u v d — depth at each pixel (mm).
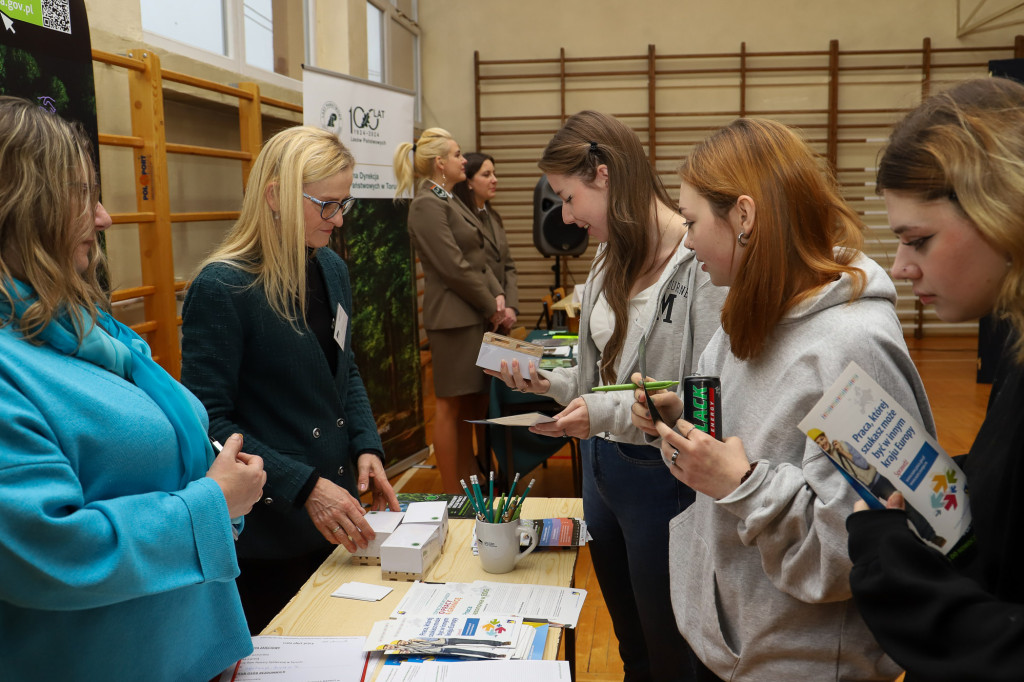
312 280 1702
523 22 7676
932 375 6305
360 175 3713
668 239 1546
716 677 1150
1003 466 700
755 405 1025
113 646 916
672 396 1174
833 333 938
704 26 7492
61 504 806
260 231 1565
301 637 1224
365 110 3676
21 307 869
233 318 1521
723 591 1057
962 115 688
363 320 3865
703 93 7590
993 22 7133
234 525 1109
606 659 2369
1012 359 716
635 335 1560
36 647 866
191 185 3586
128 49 2775
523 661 1127
